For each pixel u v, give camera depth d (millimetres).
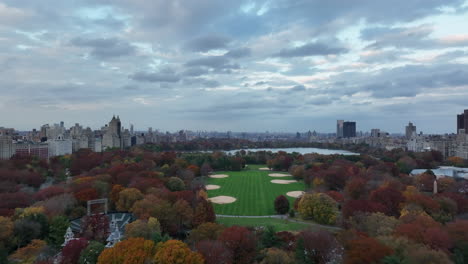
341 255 75062
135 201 124625
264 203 165250
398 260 62375
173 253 64375
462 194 156250
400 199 124812
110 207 137125
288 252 83188
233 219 133750
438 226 89812
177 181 171500
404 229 82875
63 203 118938
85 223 98625
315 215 124500
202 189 166000
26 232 91812
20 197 130625
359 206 112625
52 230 94750
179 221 113125
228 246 77625
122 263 64312
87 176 188625
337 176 184750
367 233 90062
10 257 80312
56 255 80500
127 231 89750
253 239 82500
